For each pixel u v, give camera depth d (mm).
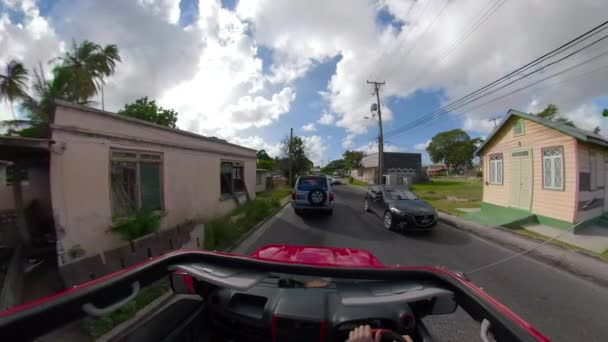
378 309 1815
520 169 9094
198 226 5508
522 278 4363
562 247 5871
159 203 6352
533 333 1061
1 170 7070
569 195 7316
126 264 4609
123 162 5277
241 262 1808
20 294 3750
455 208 11688
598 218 8047
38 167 7238
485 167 10953
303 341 1765
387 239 6789
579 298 3656
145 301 3035
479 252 5738
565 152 7473
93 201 4543
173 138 6883
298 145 30188
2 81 9422
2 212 6348
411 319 1767
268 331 1835
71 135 4203
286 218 9781
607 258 5113
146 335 1662
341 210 11914
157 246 5383
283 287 2041
